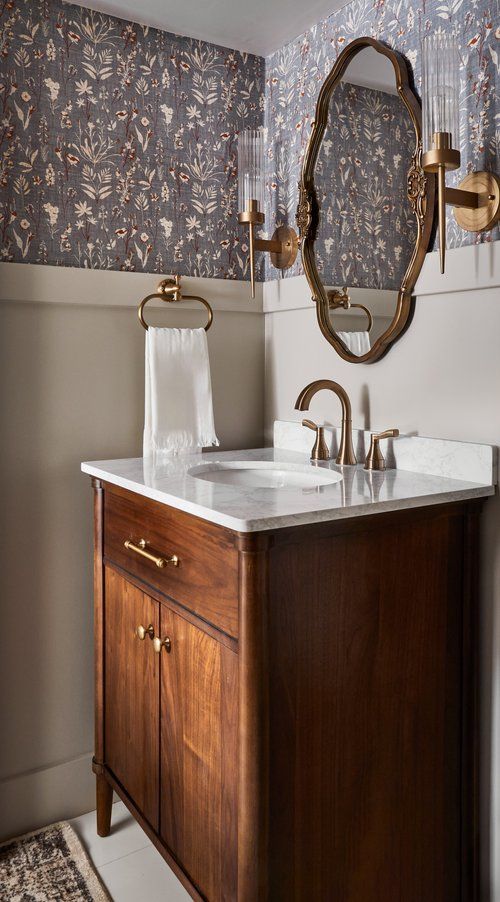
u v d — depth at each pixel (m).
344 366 1.83
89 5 1.80
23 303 1.79
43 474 1.85
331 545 1.25
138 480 1.52
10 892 1.63
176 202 1.98
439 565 1.41
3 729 1.85
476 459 1.46
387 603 1.34
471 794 1.49
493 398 1.44
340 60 1.73
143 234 1.94
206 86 2.01
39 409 1.83
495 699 1.46
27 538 1.85
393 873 1.39
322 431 1.79
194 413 1.92
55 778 1.92
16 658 1.86
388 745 1.36
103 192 1.87
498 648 1.45
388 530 1.33
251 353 2.15
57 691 1.92
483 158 1.43
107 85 1.86
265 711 1.18
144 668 1.57
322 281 1.82
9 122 1.74
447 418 1.54
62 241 1.83
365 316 1.69
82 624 1.95
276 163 2.07
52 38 1.78
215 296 2.04
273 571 1.19
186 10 1.81
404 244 1.58
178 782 1.43
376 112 1.63
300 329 2.00
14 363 1.79
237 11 1.81
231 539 1.21
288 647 1.21
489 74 1.41
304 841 1.25
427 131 1.36
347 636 1.29
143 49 1.90
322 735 1.27
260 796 1.18
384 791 1.36
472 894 1.50
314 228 1.84
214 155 2.04
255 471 1.80
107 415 1.93
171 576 1.43
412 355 1.62
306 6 1.79
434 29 1.53
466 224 1.46
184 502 1.29
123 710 1.69
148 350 1.85
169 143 1.96
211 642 1.29
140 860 1.77
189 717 1.38
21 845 1.81
